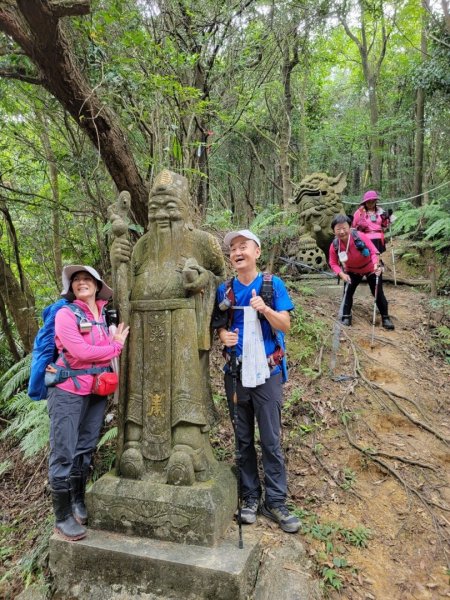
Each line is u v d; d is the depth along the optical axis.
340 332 5.27
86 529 2.87
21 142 5.91
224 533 2.79
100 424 3.07
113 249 3.00
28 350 5.70
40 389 2.86
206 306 2.94
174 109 5.17
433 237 8.32
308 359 4.74
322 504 3.21
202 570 2.44
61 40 3.56
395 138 14.27
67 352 2.79
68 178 5.79
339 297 6.51
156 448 2.88
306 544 2.86
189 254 3.04
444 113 11.29
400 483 3.40
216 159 10.92
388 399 4.27
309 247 7.29
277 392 2.88
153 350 2.92
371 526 3.07
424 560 2.85
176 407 2.86
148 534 2.75
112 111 4.65
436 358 5.18
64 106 4.22
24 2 3.11
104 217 5.60
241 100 7.04
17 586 2.95
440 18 9.65
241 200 12.52
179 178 3.12
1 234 6.03
